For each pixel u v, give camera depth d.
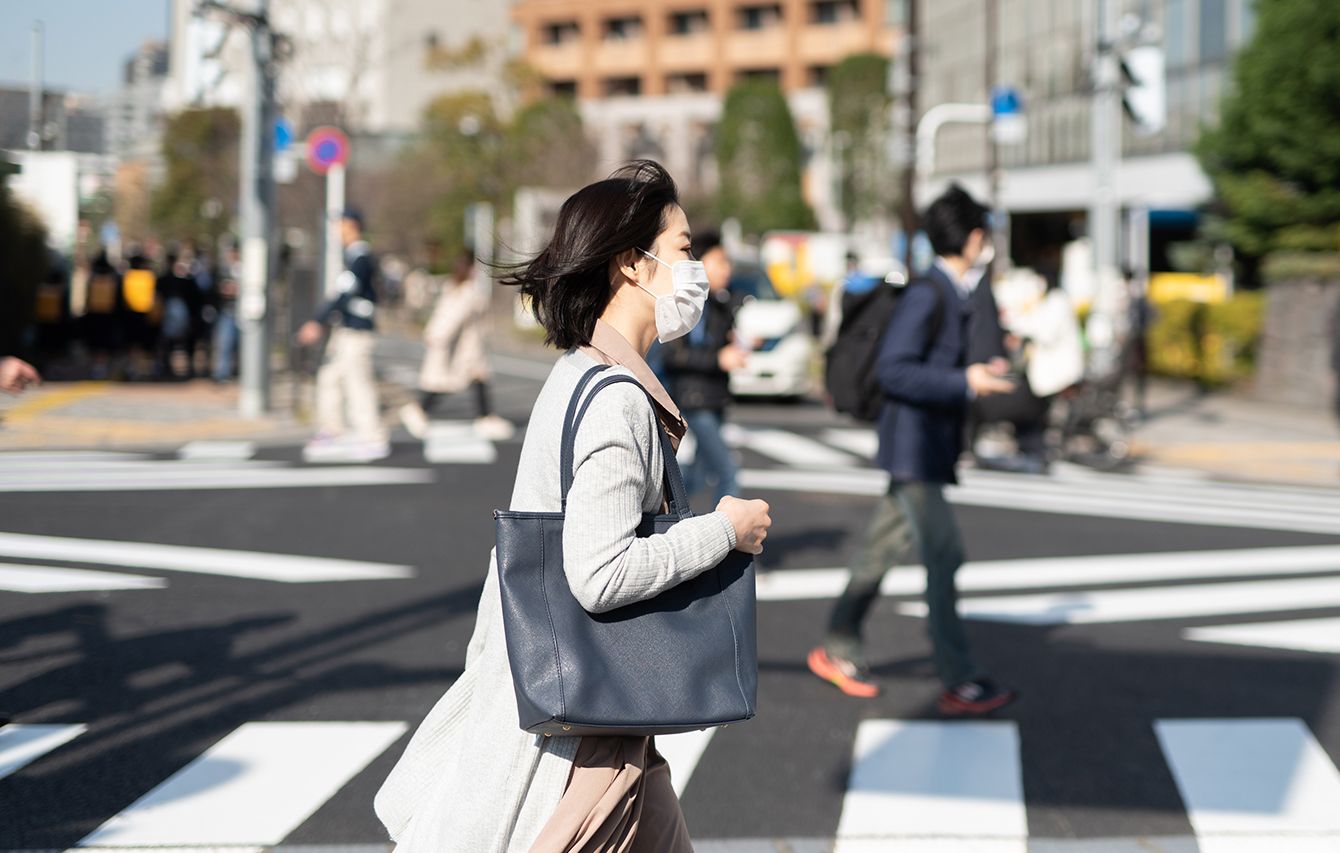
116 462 12.64
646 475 2.45
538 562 2.37
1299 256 21.38
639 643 2.38
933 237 5.66
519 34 87.94
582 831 2.42
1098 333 16.28
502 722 2.44
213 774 4.79
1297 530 10.36
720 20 82.62
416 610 7.25
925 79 55.09
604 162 62.06
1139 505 11.57
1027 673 6.32
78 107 30.27
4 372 4.27
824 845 4.26
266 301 16.03
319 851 4.13
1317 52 22.73
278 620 6.98
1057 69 40.88
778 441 15.79
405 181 54.41
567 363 2.55
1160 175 34.69
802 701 5.86
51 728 5.24
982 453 14.59
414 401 19.72
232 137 32.66
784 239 45.19
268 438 14.84
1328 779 4.89
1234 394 22.20
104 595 7.42
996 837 4.34
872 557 5.93
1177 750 5.22
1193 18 33.12
